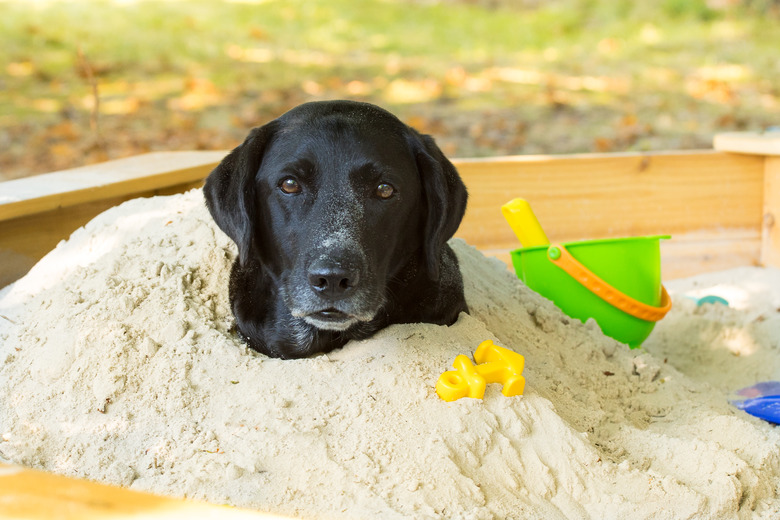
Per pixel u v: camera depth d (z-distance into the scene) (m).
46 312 2.94
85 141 8.46
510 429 2.48
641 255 3.73
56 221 3.76
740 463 2.50
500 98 11.03
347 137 2.62
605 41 14.50
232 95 10.57
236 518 1.30
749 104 10.87
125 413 2.54
